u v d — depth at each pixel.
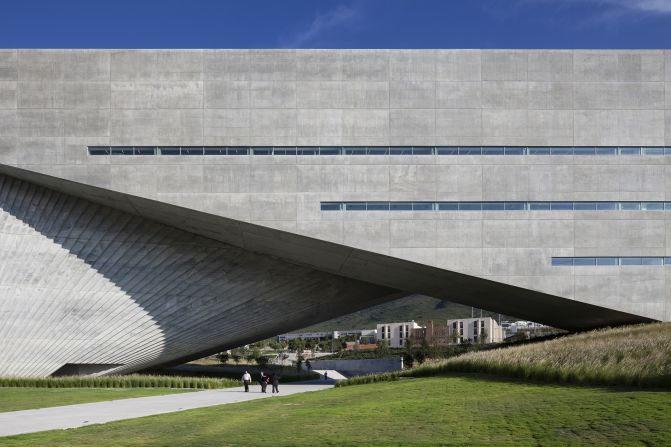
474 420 10.85
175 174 25.80
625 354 16.09
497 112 26.84
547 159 26.75
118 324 27.47
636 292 26.23
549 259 26.33
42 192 26.50
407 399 15.55
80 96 25.95
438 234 26.19
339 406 15.04
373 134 26.52
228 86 26.41
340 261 27.84
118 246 27.23
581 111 26.98
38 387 25.62
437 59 26.94
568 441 8.39
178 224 27.34
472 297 30.16
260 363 57.19
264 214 25.89
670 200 26.69
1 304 26.14
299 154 26.33
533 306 29.19
